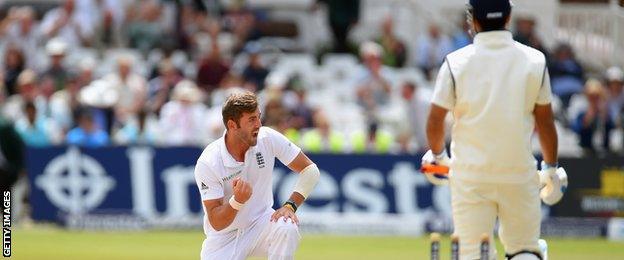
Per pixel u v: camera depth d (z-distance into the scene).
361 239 50.94
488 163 24.42
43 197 53.66
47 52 65.94
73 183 53.59
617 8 71.62
